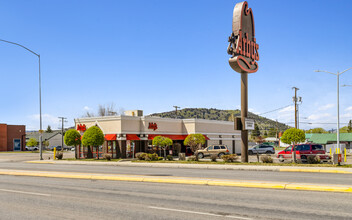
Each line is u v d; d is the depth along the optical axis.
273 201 10.12
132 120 39.91
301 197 10.66
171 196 11.38
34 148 87.56
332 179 15.56
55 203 10.54
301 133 28.62
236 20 27.75
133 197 11.34
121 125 38.34
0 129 76.12
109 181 16.05
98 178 17.00
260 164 25.08
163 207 9.58
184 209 9.25
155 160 32.56
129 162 30.33
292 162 27.55
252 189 12.52
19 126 80.88
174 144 44.84
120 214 8.80
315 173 19.17
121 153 38.22
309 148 30.33
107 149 39.84
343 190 11.47
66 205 10.18
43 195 12.18
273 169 21.53
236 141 53.72
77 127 41.91
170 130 44.16
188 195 11.50
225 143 50.88
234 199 10.57
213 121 48.50
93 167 26.39
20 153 63.00
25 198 11.60
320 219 7.89
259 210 8.95
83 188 13.78
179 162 28.67
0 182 16.62
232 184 13.48
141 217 8.41
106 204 10.20
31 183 15.93
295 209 8.97
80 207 9.82
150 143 42.00
